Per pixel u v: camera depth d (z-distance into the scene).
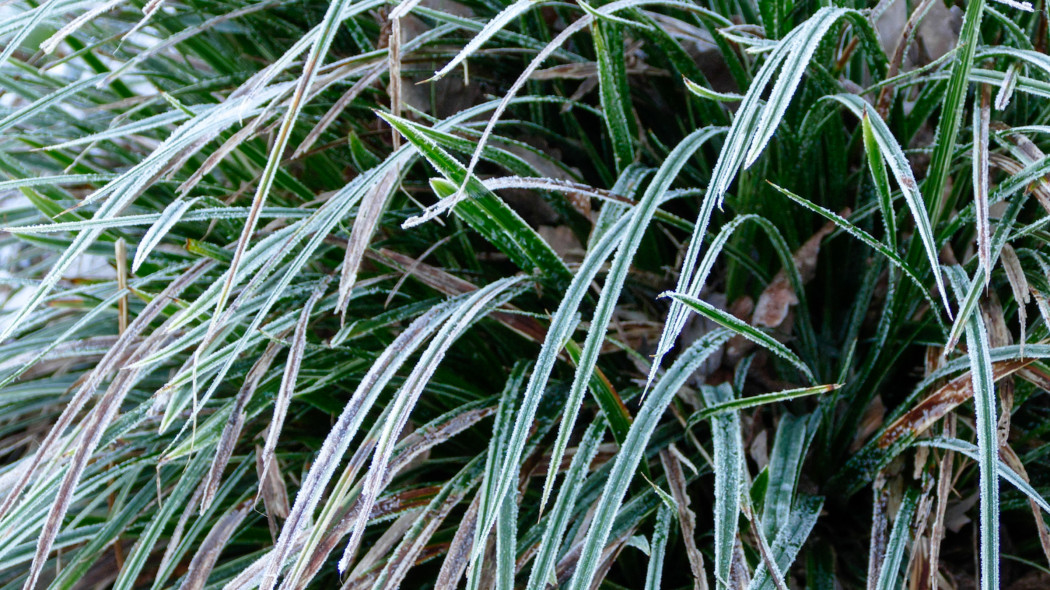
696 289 1.01
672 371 1.06
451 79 1.24
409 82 1.24
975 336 1.02
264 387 1.13
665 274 1.19
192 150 1.11
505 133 1.25
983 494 0.99
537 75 1.16
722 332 1.09
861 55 1.20
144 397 1.23
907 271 1.04
